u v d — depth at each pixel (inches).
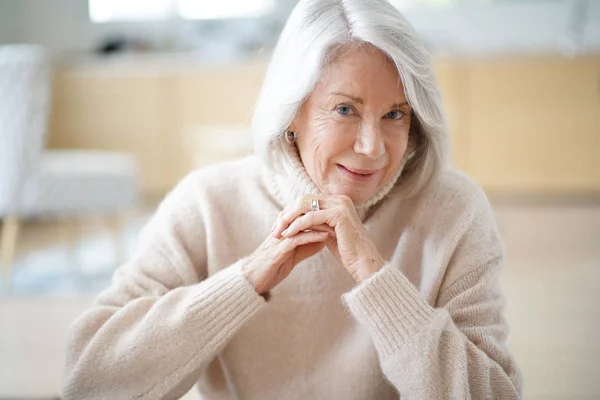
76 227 188.4
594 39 224.1
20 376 96.2
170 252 46.6
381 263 41.7
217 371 49.2
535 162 198.1
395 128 41.5
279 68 42.4
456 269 45.1
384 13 40.3
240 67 199.2
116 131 200.5
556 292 126.6
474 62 195.0
